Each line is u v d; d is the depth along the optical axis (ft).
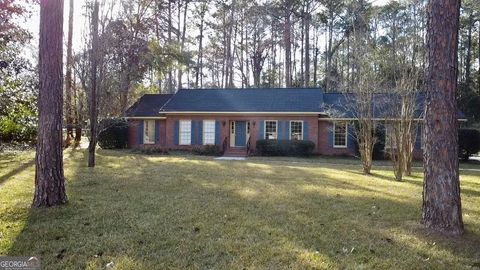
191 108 78.84
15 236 15.08
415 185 33.81
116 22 52.19
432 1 17.02
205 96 83.15
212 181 31.73
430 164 17.38
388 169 51.21
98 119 43.34
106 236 15.37
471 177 43.06
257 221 18.28
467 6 82.89
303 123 74.90
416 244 15.23
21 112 57.41
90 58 41.93
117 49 58.70
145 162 49.70
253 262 12.90
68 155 57.31
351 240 15.64
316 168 47.37
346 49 118.62
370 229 17.31
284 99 79.00
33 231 15.81
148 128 82.43
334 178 36.50
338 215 20.10
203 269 12.27
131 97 73.00
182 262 12.80
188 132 78.79
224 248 14.24
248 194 25.75
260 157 69.31
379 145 67.21
